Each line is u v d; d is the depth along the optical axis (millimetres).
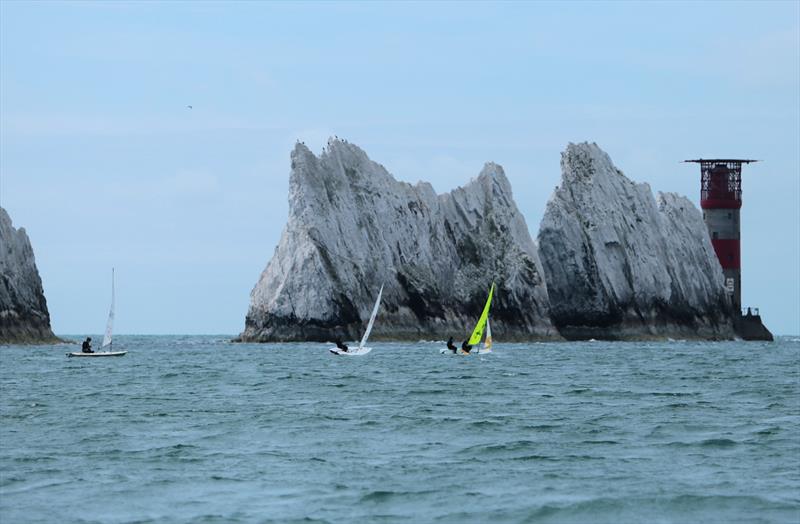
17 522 67812
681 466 85375
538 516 69125
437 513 69688
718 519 68250
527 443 97000
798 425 110375
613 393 150375
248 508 70875
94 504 72375
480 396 145875
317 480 79562
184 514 69375
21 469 84438
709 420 115000
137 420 116188
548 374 193875
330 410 125750
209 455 90562
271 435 102875
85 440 100188
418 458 89125
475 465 85750
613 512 70000
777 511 69875
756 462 87125
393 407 129750
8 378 191000
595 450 93438
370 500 73062
